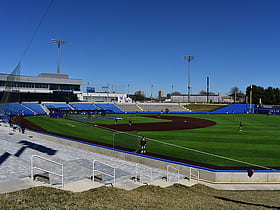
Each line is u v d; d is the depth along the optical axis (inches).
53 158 609.0
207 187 575.5
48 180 382.6
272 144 1096.2
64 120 2021.4
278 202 444.1
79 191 357.4
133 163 749.9
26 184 354.0
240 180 653.9
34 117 2202.3
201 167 693.3
